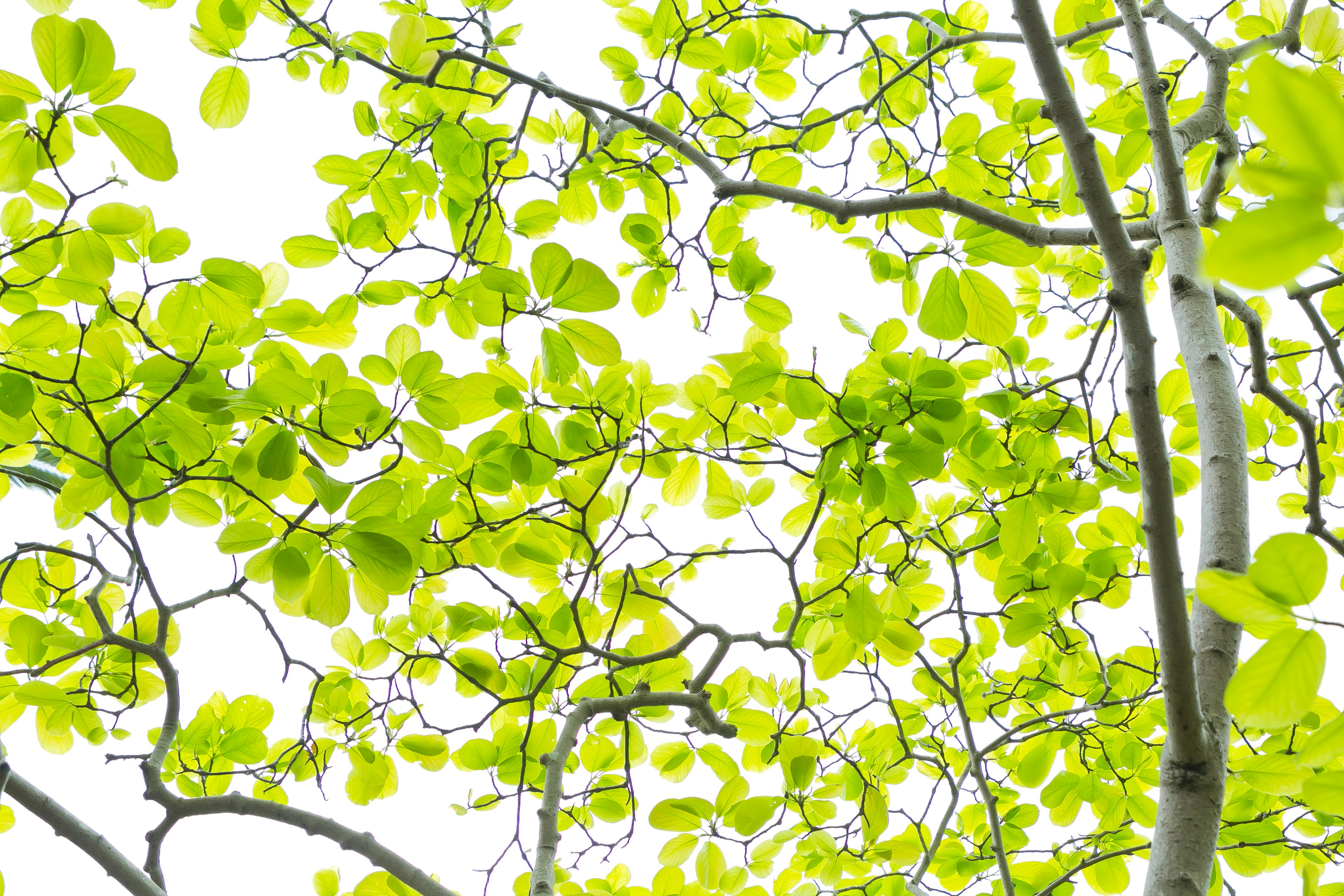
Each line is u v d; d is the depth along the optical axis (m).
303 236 3.39
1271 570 1.00
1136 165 3.02
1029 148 3.71
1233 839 3.12
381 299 3.32
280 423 2.56
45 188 2.50
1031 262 2.54
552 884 2.43
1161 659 1.77
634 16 3.57
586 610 3.42
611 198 4.04
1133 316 1.98
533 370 3.10
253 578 2.46
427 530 2.82
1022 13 2.20
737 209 4.04
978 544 3.54
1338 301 3.54
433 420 2.75
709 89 3.84
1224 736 1.77
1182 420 3.23
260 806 2.70
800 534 3.51
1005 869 2.83
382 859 2.68
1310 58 3.16
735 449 3.14
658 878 3.10
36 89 2.11
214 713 3.35
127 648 2.74
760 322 3.09
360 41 3.54
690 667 3.45
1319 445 3.84
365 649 3.29
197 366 2.50
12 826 3.11
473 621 3.16
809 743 3.13
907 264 3.23
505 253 3.80
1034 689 3.89
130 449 2.67
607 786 3.33
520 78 3.05
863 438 2.53
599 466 3.34
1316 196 0.40
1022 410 3.35
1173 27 2.99
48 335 2.56
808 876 3.41
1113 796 3.61
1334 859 3.07
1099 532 3.41
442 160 3.71
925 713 4.14
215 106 2.98
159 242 2.46
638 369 3.15
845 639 3.12
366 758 3.28
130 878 2.48
